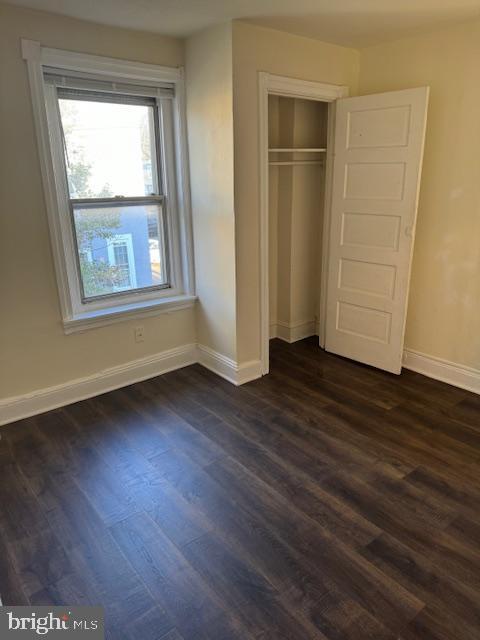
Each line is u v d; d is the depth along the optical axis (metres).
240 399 3.23
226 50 2.80
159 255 3.56
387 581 1.79
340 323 3.86
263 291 3.40
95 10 2.55
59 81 2.76
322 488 2.32
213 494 2.29
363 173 3.39
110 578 1.82
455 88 2.99
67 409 3.12
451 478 2.39
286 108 3.73
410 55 3.18
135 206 3.34
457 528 2.05
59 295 2.99
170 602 1.71
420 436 2.77
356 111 3.32
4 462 2.56
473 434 2.78
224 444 2.71
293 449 2.65
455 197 3.13
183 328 3.70
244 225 3.15
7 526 2.09
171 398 3.26
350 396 3.26
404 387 3.38
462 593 1.74
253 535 2.02
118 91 3.01
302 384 3.44
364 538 2.00
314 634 1.59
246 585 1.78
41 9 2.52
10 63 2.53
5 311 2.81
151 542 1.99
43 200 2.80
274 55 2.98
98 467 2.51
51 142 2.83
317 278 4.32
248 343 3.43
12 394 2.95
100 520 2.12
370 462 2.52
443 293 3.33
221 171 3.08
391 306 3.45
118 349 3.37
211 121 3.05
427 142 3.19
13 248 2.76
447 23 2.86
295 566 1.86
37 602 1.72
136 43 2.96
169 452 2.64
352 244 3.59
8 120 2.58
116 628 1.62
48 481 2.40
